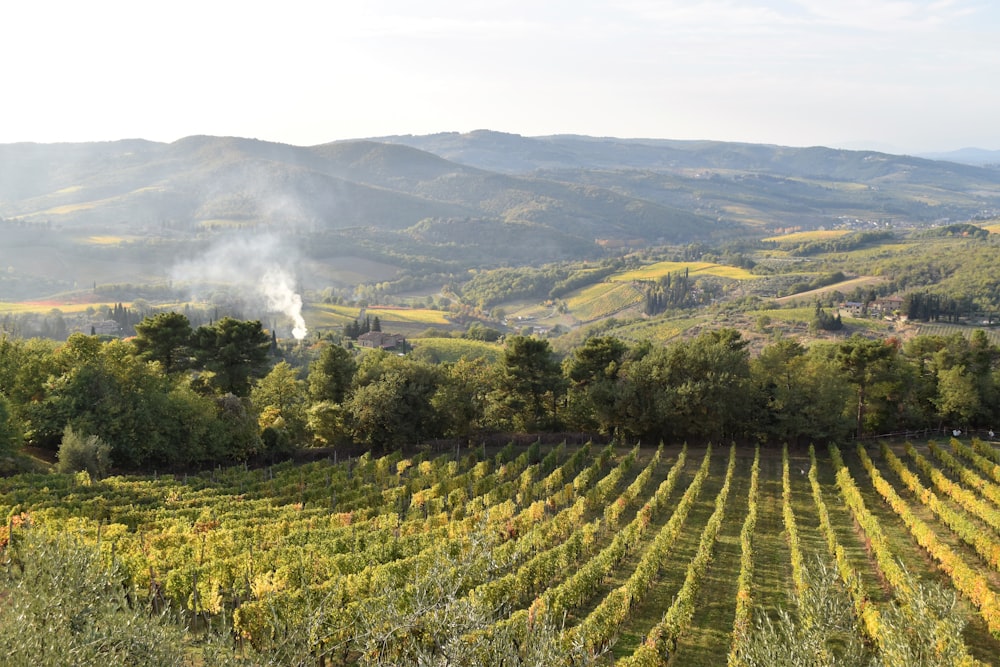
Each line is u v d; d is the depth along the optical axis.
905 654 21.09
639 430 82.69
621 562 44.84
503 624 23.16
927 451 77.94
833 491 63.41
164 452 68.06
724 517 55.56
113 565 21.91
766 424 80.75
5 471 57.50
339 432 82.25
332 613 28.30
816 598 25.17
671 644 32.69
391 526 47.69
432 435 86.31
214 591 32.84
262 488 60.06
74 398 65.00
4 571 20.19
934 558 45.50
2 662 15.78
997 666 32.09
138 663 17.69
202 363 83.56
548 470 71.25
